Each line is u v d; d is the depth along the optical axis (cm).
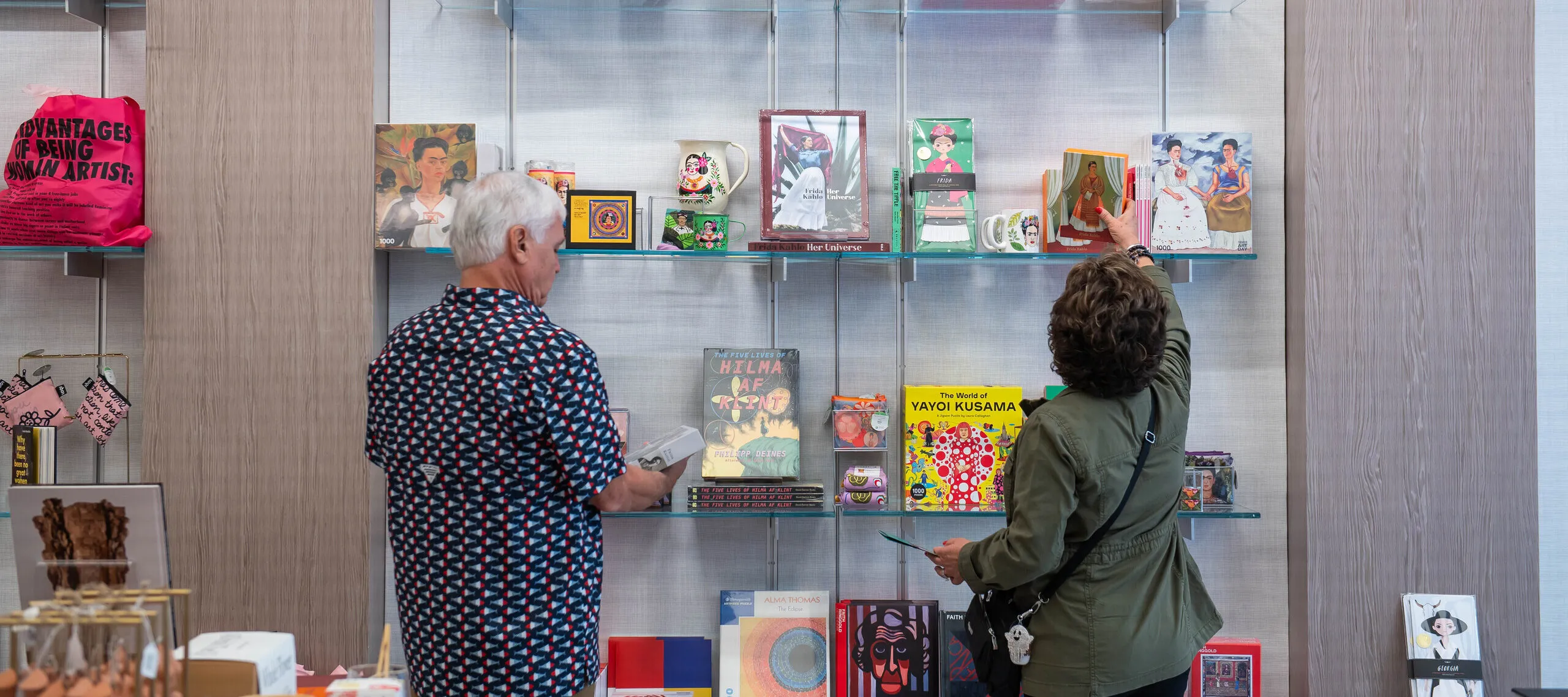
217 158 235
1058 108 264
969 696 254
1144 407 179
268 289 235
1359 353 244
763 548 262
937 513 244
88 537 142
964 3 259
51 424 247
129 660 103
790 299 262
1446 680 237
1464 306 244
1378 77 245
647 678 256
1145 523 179
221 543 235
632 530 262
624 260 261
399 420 165
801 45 263
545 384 160
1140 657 174
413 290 255
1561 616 264
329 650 236
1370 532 244
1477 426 243
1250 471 260
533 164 246
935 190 247
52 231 229
